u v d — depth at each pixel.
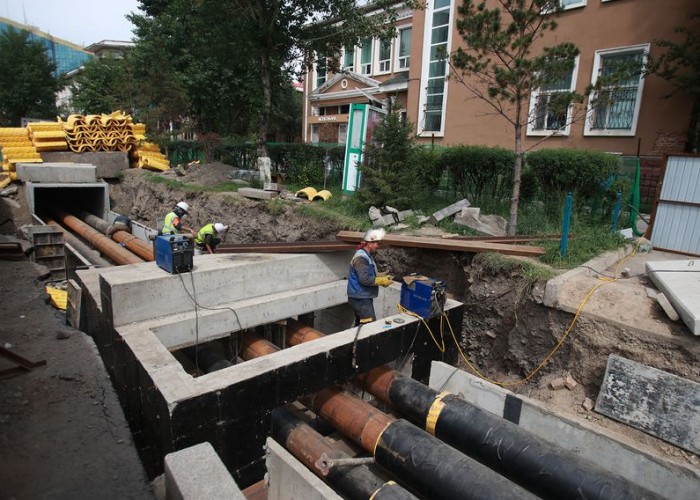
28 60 33.50
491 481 4.15
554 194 9.54
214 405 4.45
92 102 31.84
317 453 5.10
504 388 5.77
